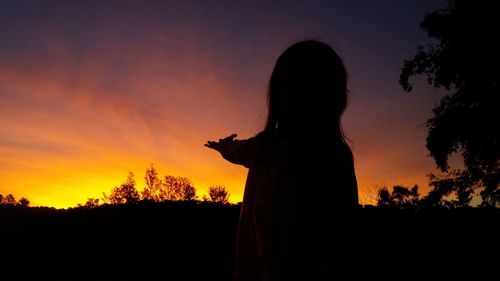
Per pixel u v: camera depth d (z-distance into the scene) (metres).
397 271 17.58
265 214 1.53
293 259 1.42
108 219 29.47
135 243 24.44
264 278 1.47
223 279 18.03
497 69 20.17
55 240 24.72
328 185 1.45
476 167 21.88
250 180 1.65
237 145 1.81
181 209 31.58
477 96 21.03
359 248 1.42
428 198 24.20
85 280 16.70
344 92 1.68
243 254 1.62
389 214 26.36
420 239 21.86
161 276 18.23
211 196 35.12
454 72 21.39
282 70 1.68
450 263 18.64
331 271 1.37
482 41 20.33
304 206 1.45
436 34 21.70
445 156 21.77
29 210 32.72
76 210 32.22
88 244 24.11
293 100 1.62
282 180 1.50
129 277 17.86
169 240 25.09
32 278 16.56
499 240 20.73
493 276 16.94
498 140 20.55
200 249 23.33
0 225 27.50
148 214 30.38
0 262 19.09
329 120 1.61
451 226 23.47
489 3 20.28
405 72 22.69
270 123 1.70
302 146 1.52
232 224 28.94
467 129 20.83
